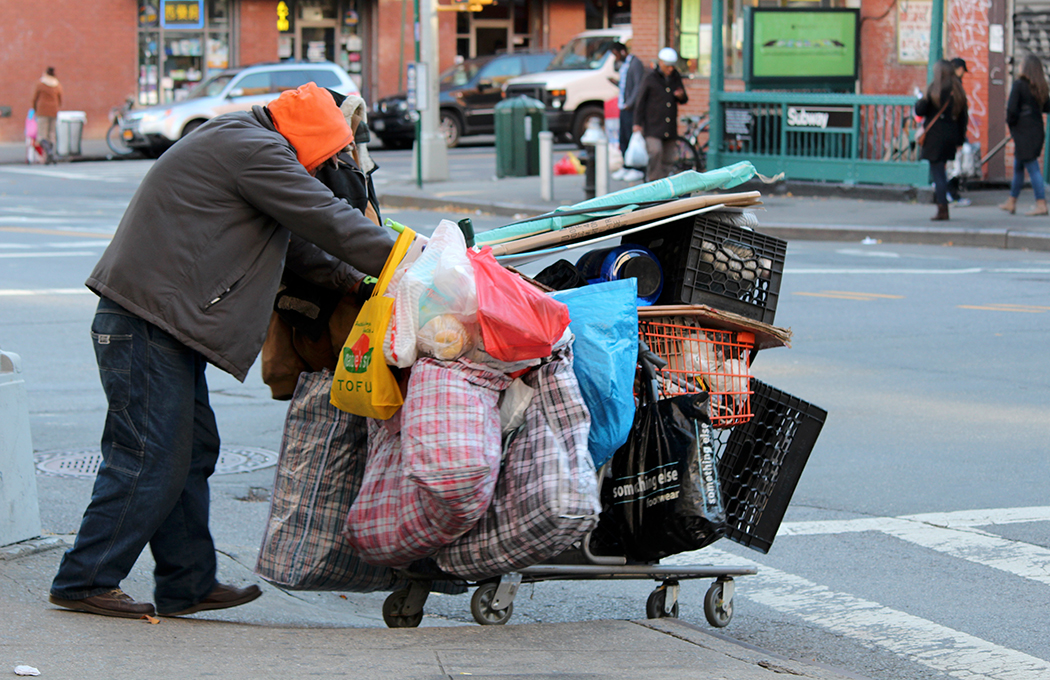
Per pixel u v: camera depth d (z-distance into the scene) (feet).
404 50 234.38
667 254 29.25
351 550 25.90
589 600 31.81
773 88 129.80
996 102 123.75
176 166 24.11
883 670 26.84
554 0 244.01
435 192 132.87
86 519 24.45
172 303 23.81
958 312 70.08
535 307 23.85
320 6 233.96
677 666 23.79
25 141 218.59
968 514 37.70
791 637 28.81
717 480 26.86
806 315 69.41
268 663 22.30
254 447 44.80
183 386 24.53
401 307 23.99
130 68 224.12
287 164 24.12
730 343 28.81
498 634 25.68
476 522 24.56
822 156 124.36
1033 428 46.83
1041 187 106.73
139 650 22.62
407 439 23.65
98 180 160.04
